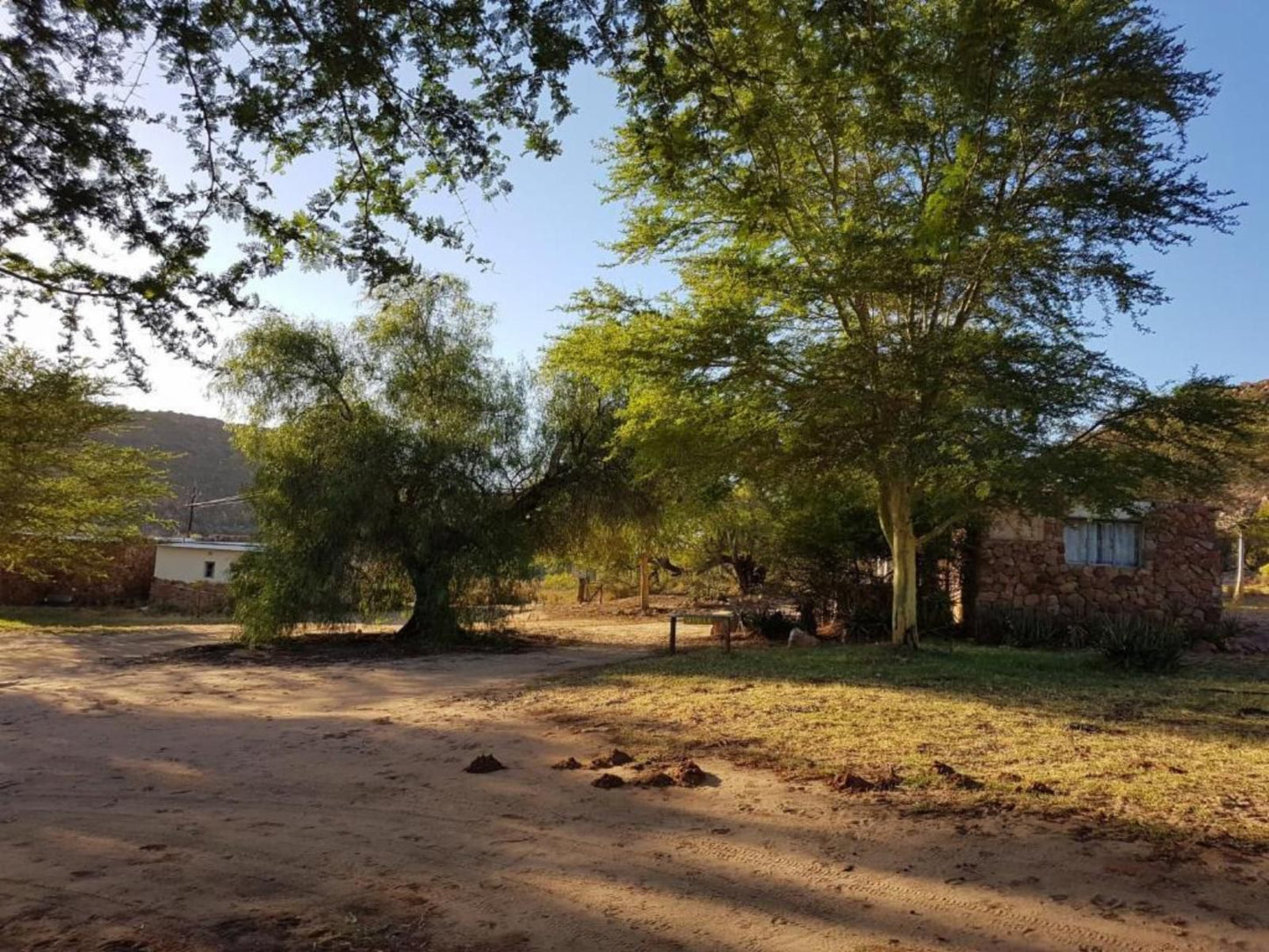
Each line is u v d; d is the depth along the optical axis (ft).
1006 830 15.94
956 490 41.16
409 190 23.25
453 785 20.70
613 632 70.18
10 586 109.81
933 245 29.60
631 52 20.26
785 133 36.60
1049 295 38.60
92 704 34.27
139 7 19.04
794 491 49.39
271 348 56.75
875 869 14.51
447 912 13.43
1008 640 52.03
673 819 17.56
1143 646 38.11
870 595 57.98
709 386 40.88
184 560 125.90
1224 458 42.57
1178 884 13.35
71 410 73.10
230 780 21.79
